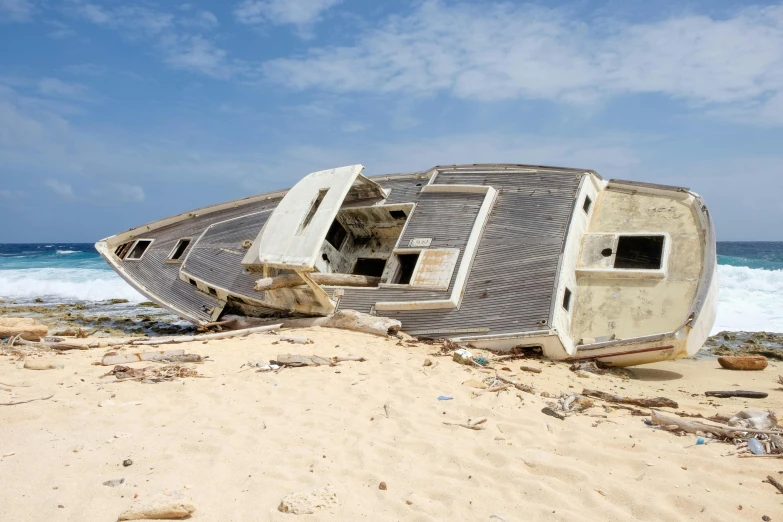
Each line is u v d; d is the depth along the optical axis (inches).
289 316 482.3
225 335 413.7
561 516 146.0
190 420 211.5
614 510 149.1
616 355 344.8
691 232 386.9
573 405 240.8
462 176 487.8
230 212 605.9
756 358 394.0
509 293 378.3
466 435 201.9
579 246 404.2
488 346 363.6
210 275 525.7
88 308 777.6
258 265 465.7
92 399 232.5
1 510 138.1
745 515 146.5
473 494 157.2
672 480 166.2
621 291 374.3
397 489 159.8
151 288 558.9
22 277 1102.4
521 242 404.8
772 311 730.2
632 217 421.7
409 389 259.6
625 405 250.1
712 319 359.3
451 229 440.5
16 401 224.8
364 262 549.3
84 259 1633.9
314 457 179.5
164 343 379.6
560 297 360.8
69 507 140.7
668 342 330.6
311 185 481.4
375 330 395.5
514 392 257.9
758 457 183.2
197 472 164.6
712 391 305.3
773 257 1637.6
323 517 141.6
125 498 146.3
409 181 525.0
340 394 251.9
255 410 226.5
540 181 447.2
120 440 187.6
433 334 387.5
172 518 137.9
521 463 177.3
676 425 212.7
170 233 609.6
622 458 181.0
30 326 364.5
